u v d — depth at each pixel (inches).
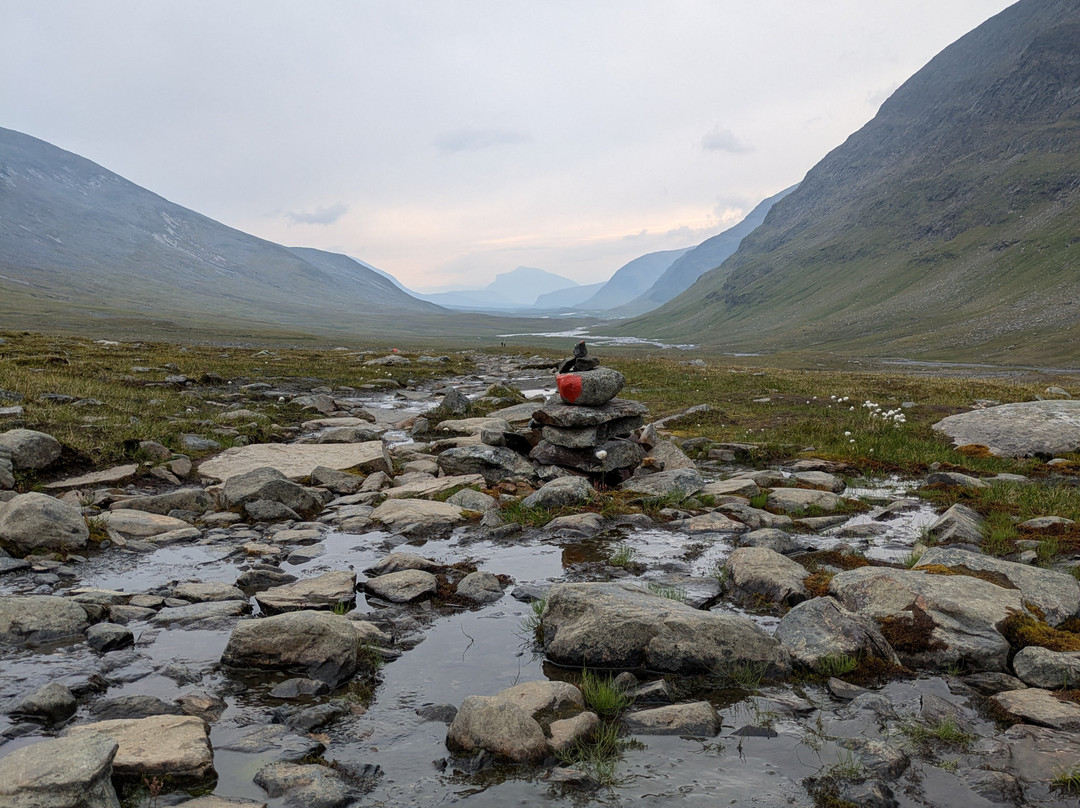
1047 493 480.7
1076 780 173.5
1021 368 4431.6
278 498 490.6
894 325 7844.5
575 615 264.8
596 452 552.4
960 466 587.2
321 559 381.1
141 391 930.1
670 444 614.2
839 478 571.8
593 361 583.5
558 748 189.8
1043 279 7278.5
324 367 1592.0
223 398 987.3
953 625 257.3
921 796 170.4
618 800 168.4
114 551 386.6
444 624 289.3
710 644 243.4
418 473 596.4
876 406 913.5
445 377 1609.3
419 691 229.8
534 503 476.4
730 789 172.6
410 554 366.9
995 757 186.7
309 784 170.9
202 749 182.5
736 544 397.1
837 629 254.7
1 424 598.5
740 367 1883.6
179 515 466.3
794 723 207.5
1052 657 231.9
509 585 336.2
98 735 172.2
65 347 1605.6
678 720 204.7
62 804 149.0
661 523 447.8
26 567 347.9
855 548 385.1
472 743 190.7
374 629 270.4
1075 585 291.3
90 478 526.3
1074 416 677.9
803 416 893.8
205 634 274.5
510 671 245.6
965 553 319.9
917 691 226.8
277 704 219.0
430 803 168.1
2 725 199.0
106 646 257.8
